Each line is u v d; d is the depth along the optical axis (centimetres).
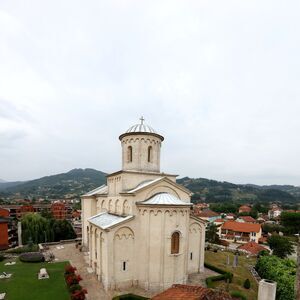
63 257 3828
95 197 4316
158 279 2644
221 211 15738
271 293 1530
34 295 2455
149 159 3397
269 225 10350
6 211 7731
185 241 2817
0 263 3550
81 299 2245
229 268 3641
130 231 2752
